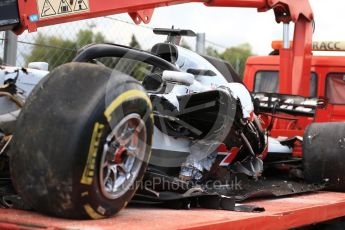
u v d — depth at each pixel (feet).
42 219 8.07
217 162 12.75
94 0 11.85
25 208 8.79
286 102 17.79
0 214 8.37
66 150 7.78
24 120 8.18
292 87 21.04
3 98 10.33
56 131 7.88
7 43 17.11
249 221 9.48
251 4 17.72
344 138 15.31
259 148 14.16
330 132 15.60
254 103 14.20
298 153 17.78
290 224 10.94
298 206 12.07
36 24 10.77
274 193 13.60
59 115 7.96
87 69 8.45
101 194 8.18
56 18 11.12
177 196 10.41
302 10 20.57
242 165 14.07
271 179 16.47
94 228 7.52
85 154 7.84
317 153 15.61
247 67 27.73
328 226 15.21
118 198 8.55
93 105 7.98
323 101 17.94
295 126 21.79
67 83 8.26
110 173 8.43
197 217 9.27
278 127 21.88
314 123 16.16
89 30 19.86
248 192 13.01
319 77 25.95
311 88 26.08
